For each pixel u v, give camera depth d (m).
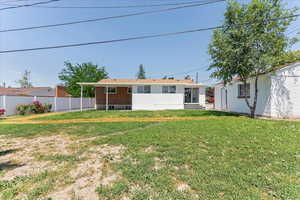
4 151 4.20
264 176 2.59
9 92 29.81
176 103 15.68
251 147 3.98
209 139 4.73
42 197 2.24
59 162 3.44
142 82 16.22
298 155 3.44
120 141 4.77
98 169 3.06
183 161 3.24
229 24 9.48
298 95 9.56
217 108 17.14
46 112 15.84
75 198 2.20
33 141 5.14
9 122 9.32
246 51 9.02
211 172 2.76
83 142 4.94
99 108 17.77
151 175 2.73
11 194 2.31
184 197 2.12
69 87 26.81
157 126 6.99
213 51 10.20
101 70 29.12
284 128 6.16
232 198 2.07
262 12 8.75
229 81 10.38
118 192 2.29
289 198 2.06
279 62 9.00
